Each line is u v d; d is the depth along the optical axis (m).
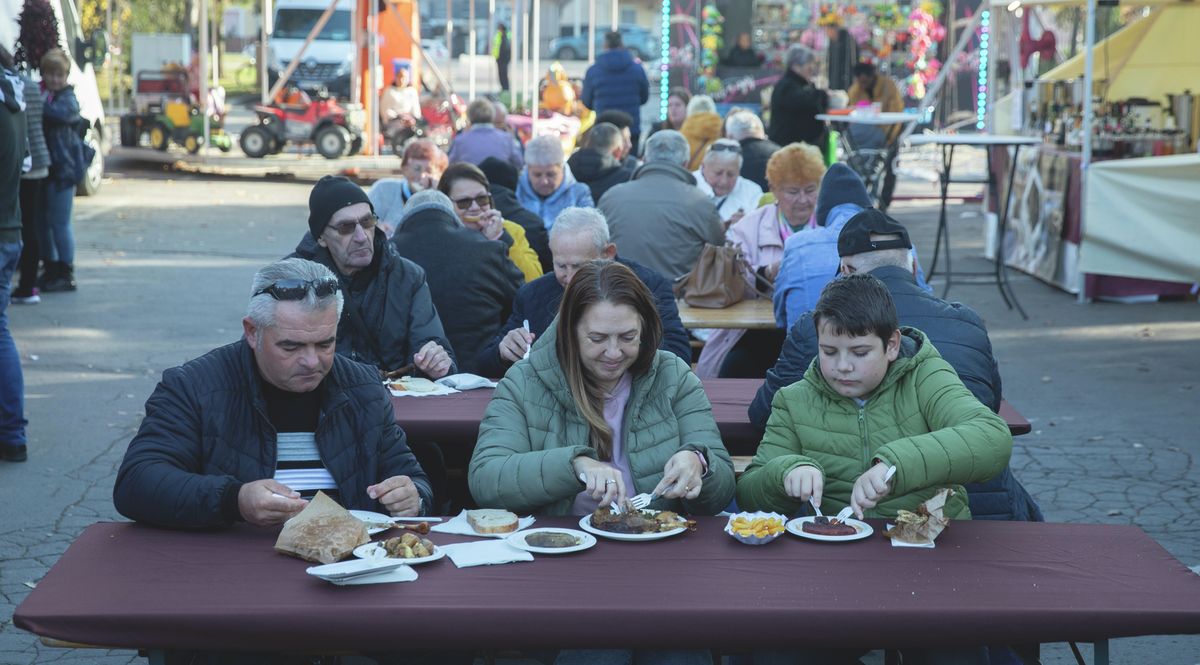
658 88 20.23
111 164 21.06
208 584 2.68
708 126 11.07
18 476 5.91
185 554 2.88
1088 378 8.02
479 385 4.54
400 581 2.71
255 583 2.69
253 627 2.52
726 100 18.56
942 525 2.99
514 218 7.26
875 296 3.26
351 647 2.55
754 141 9.73
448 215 5.61
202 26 20.30
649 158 7.16
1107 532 3.10
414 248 5.44
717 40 18.38
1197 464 6.23
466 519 3.18
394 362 4.79
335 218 4.63
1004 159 12.55
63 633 2.49
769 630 2.56
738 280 6.19
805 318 3.94
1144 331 9.36
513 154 11.88
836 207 5.68
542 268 6.77
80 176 10.40
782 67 18.47
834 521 3.11
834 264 5.30
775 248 6.63
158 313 9.80
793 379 3.83
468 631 2.55
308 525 2.88
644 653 2.99
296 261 3.26
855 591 2.68
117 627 2.50
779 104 13.18
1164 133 11.20
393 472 3.40
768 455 3.40
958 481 3.14
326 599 2.60
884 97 15.99
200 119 20.36
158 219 15.10
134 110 20.98
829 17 17.86
